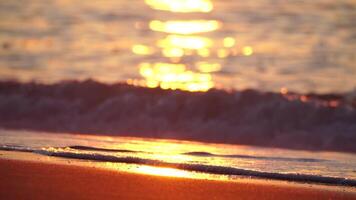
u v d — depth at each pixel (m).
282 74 66.69
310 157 34.91
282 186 25.50
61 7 91.06
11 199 20.97
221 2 94.88
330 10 88.88
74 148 32.41
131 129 44.56
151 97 48.19
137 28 87.00
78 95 49.00
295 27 84.88
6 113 46.94
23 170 25.69
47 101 48.06
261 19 88.44
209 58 75.00
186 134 43.91
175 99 47.81
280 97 48.03
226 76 66.81
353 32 81.94
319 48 76.12
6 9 88.69
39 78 61.97
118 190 23.22
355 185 26.48
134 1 95.62
